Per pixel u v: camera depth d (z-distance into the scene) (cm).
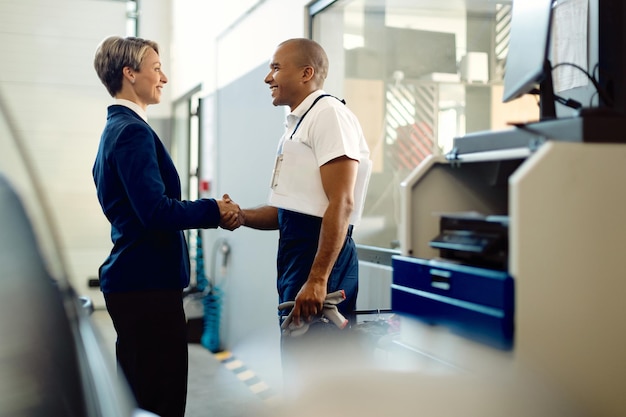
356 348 164
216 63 466
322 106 177
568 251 114
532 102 268
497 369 117
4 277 95
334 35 307
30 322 93
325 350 165
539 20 134
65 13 585
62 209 571
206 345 457
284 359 174
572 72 165
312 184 176
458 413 121
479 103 286
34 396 88
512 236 112
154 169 182
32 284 97
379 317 187
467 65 285
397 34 296
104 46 196
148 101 202
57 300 98
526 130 124
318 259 168
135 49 194
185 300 494
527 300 112
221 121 454
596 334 116
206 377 378
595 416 117
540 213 112
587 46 158
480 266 128
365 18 300
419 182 148
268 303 360
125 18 608
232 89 427
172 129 644
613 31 150
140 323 186
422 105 294
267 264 361
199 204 190
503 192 156
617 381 118
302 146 177
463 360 126
